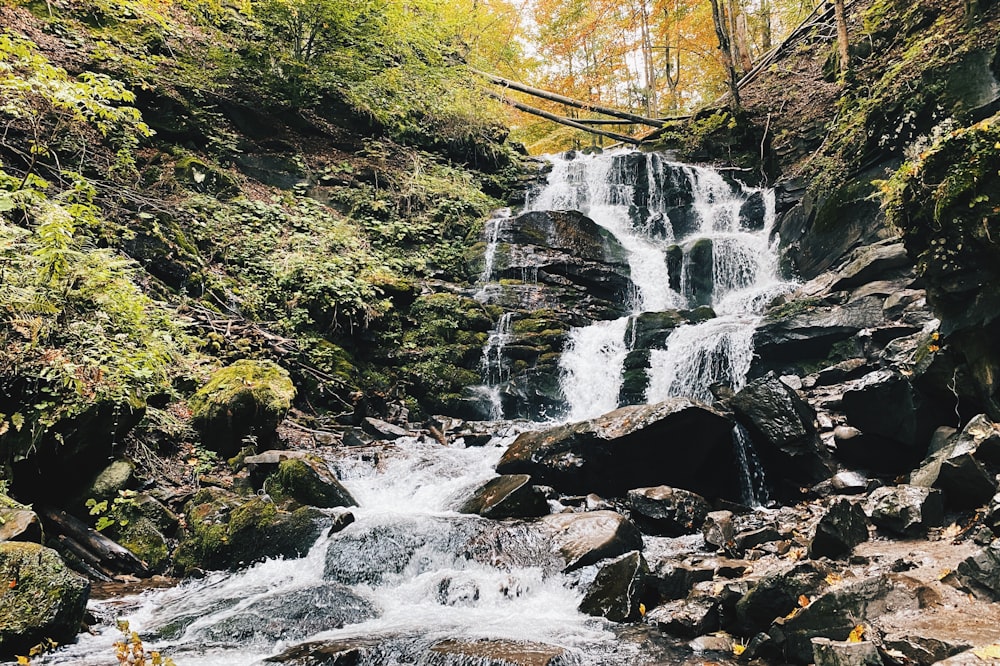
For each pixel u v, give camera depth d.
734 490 7.12
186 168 11.33
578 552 5.44
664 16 21.70
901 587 3.71
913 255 6.09
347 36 14.68
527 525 5.96
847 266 9.57
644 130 26.80
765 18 23.20
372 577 5.50
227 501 6.32
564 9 21.12
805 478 6.84
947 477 5.16
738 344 9.62
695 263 13.31
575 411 11.19
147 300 7.39
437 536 5.87
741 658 3.92
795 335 9.12
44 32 11.21
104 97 7.13
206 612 4.91
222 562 5.79
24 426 5.56
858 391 6.47
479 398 10.97
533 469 7.45
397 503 7.11
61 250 6.23
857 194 10.57
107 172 10.01
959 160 5.43
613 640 4.25
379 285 11.42
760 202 14.38
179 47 13.36
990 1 9.98
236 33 14.41
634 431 6.91
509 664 3.81
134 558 5.71
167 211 10.10
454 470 7.77
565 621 4.68
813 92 15.80
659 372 10.52
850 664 3.23
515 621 4.70
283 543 5.95
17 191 6.59
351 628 4.66
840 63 13.57
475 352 11.52
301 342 9.81
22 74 9.52
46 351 5.94
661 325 11.14
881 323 8.48
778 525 5.98
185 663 4.09
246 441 7.45
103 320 6.67
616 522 5.74
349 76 15.34
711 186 15.74
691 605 4.48
